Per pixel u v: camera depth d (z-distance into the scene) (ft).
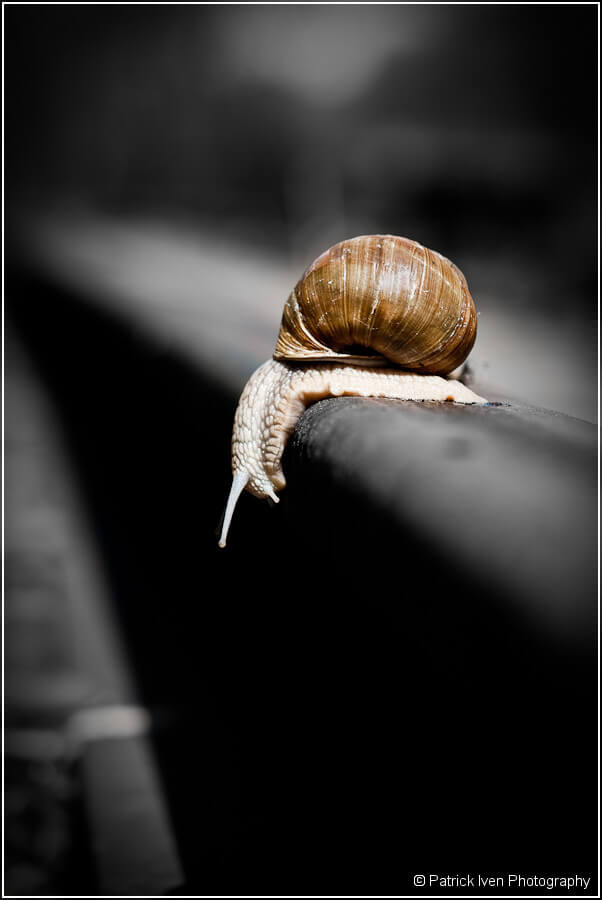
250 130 5.36
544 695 0.68
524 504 0.80
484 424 1.02
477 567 0.77
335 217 4.45
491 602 0.74
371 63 4.78
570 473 0.90
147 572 1.58
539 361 2.32
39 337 2.82
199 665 1.40
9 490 2.04
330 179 4.63
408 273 1.19
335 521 1.01
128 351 1.63
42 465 2.21
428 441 0.98
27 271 3.49
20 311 3.30
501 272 3.27
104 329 1.88
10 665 1.51
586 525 0.75
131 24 6.16
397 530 0.92
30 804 1.36
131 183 6.24
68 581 1.66
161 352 1.49
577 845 0.73
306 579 1.12
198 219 5.30
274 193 4.93
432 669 0.97
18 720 1.44
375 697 1.05
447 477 0.90
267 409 1.19
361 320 1.19
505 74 4.02
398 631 0.98
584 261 3.16
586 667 0.65
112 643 1.55
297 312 1.21
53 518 1.90
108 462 1.82
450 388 1.22
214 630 1.36
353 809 1.10
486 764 0.92
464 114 4.16
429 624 0.86
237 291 2.16
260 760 1.24
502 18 4.00
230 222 5.00
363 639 1.05
